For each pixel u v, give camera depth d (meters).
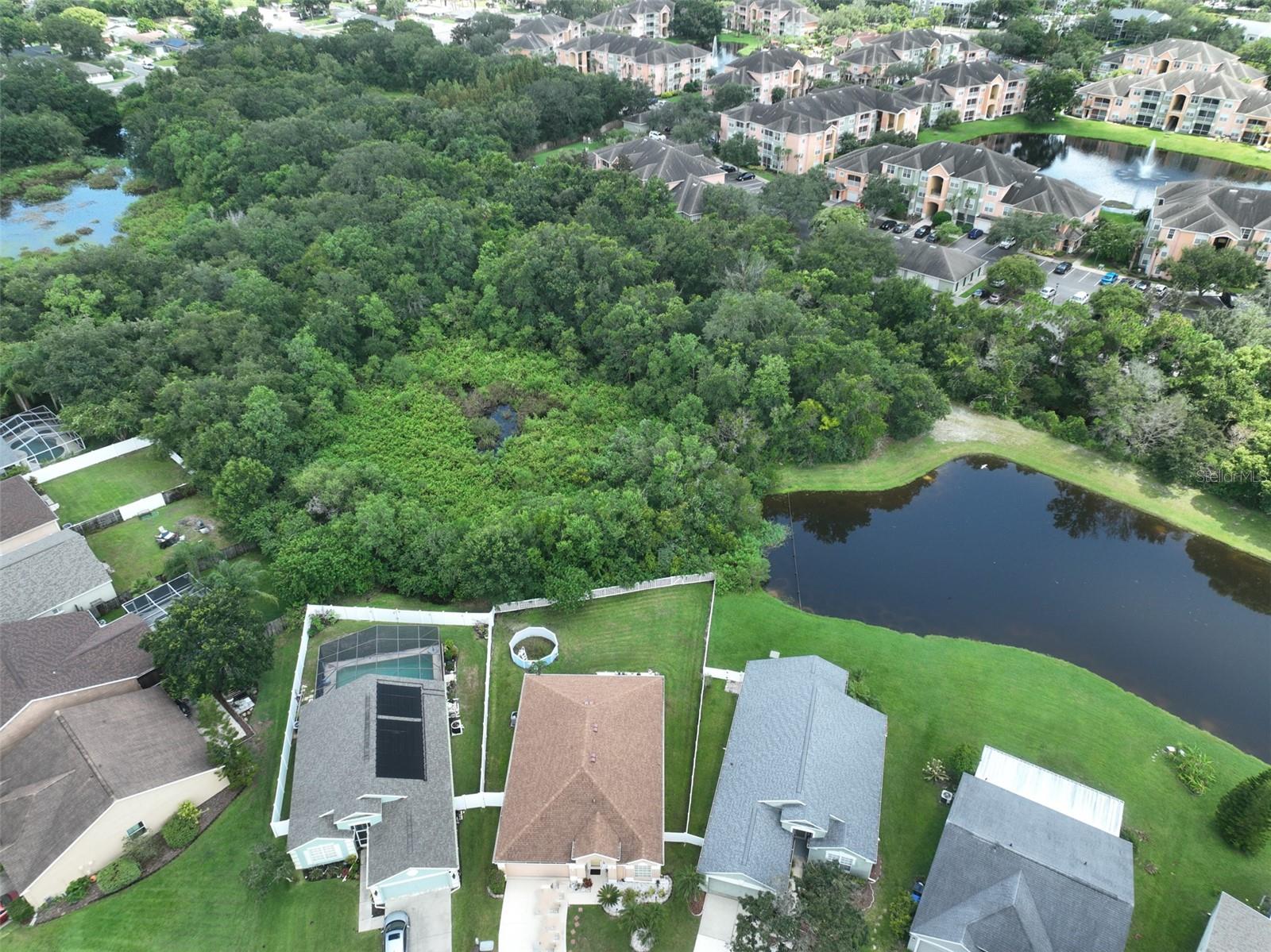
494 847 49.75
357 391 92.62
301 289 101.81
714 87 185.88
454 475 80.44
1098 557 75.38
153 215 132.88
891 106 168.75
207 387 78.50
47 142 154.38
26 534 66.81
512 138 156.38
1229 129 171.75
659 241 108.56
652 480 73.81
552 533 66.62
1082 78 198.62
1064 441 87.94
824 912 43.03
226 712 55.31
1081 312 91.88
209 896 46.72
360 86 170.75
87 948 44.25
